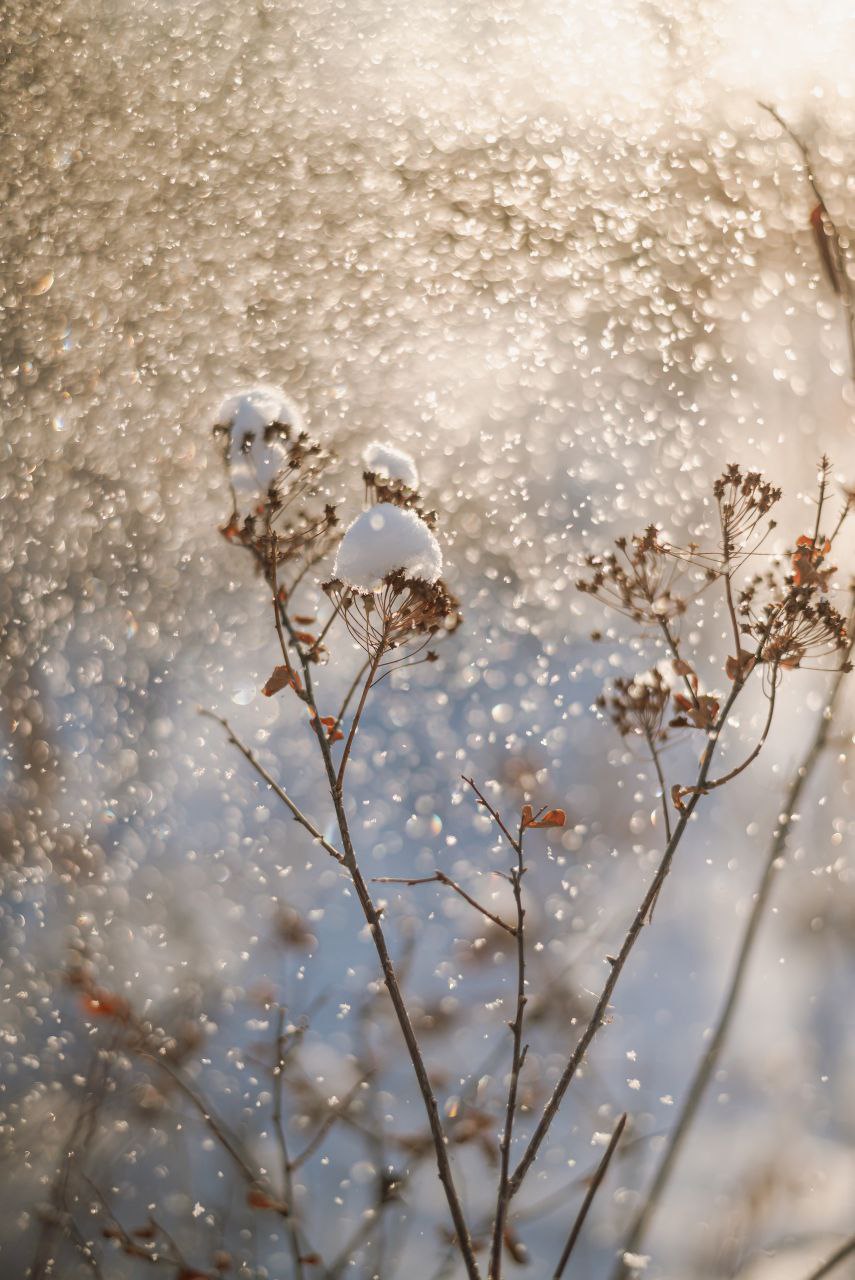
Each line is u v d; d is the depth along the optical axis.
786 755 3.11
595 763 3.44
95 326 3.40
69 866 3.03
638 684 1.81
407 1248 2.08
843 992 2.80
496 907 3.00
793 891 3.00
